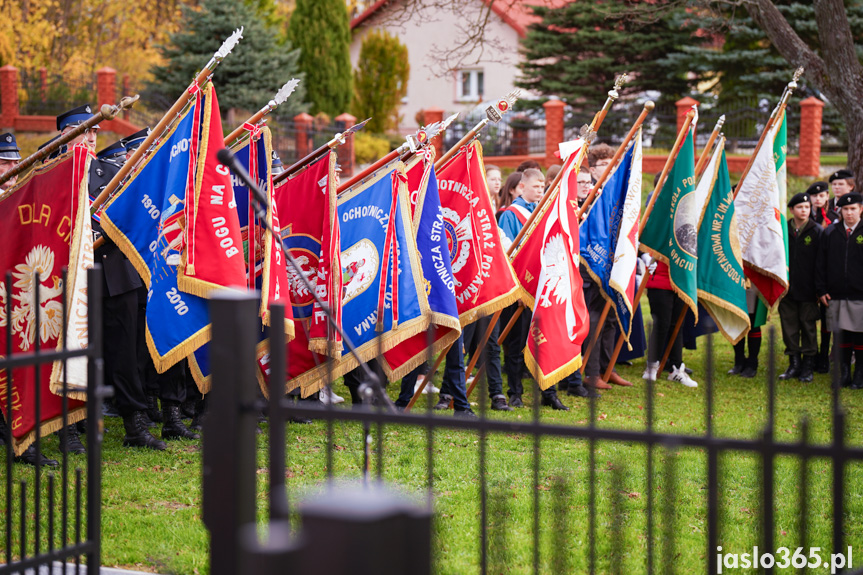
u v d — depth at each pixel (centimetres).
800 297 1472
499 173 1414
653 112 3791
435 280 1106
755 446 346
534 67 4253
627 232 1258
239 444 376
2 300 920
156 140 1004
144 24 5541
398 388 1423
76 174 914
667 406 1273
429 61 5797
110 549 694
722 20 2762
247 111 4122
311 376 1093
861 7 3497
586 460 936
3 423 957
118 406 1011
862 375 1419
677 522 744
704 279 1398
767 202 1452
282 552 251
